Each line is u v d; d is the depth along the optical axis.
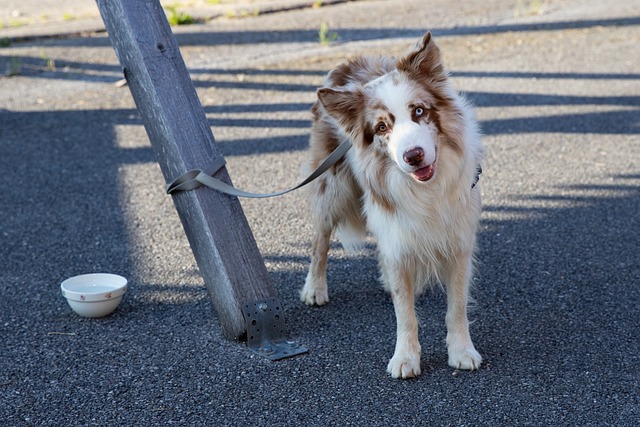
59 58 9.13
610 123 7.01
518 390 3.34
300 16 11.06
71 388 3.48
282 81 8.31
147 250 4.99
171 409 3.29
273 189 5.88
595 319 3.95
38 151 6.71
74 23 10.65
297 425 3.14
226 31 10.25
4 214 5.54
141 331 4.01
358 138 3.43
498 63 8.77
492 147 6.55
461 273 3.58
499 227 5.12
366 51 9.18
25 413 3.29
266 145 6.73
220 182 3.86
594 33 9.84
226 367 3.63
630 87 7.90
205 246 3.87
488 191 5.72
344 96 3.38
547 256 4.70
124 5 3.78
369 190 3.54
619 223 5.12
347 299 4.31
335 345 3.81
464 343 3.57
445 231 3.47
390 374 3.51
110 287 4.36
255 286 3.87
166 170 3.94
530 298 4.21
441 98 3.34
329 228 4.19
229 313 3.84
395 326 3.99
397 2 11.82
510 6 11.36
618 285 4.31
